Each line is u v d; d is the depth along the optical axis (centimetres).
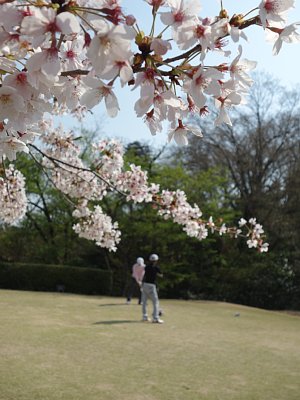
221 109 148
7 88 126
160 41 122
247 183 2348
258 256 2138
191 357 668
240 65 142
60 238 2378
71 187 545
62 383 489
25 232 2439
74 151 548
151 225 1994
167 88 139
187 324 1048
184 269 2123
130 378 530
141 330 900
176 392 483
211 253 2133
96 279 2052
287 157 2266
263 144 2281
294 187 2164
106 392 467
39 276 2009
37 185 2291
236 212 2119
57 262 2392
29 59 119
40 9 109
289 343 857
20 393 444
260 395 488
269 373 593
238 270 2089
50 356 618
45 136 535
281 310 2103
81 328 877
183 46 128
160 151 2431
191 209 536
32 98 138
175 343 778
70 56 160
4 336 741
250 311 1545
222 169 2284
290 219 2152
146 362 618
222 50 139
